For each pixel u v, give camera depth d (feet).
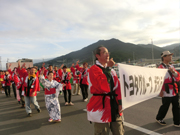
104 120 6.36
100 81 6.04
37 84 17.08
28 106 16.47
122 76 6.40
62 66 21.47
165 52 11.64
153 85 8.70
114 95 6.59
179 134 10.44
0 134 12.07
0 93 37.58
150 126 12.01
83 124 13.48
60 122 14.20
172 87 11.15
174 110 11.56
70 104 20.49
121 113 6.86
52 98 14.19
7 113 18.15
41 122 14.47
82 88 22.47
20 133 12.15
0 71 35.53
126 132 11.14
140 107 17.30
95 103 6.55
